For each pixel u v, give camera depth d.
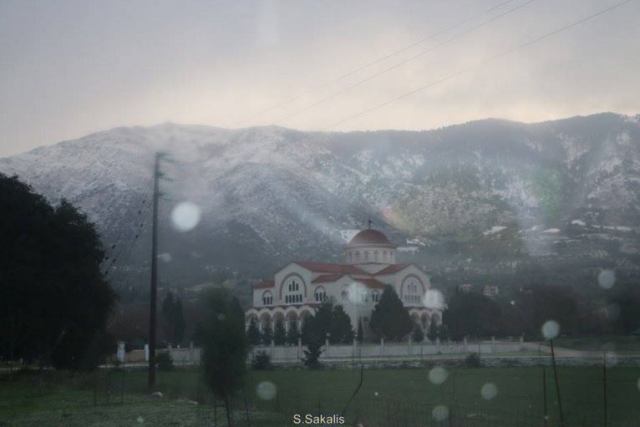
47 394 58.19
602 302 111.44
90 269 83.69
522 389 63.84
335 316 136.75
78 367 84.62
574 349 105.88
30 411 47.78
